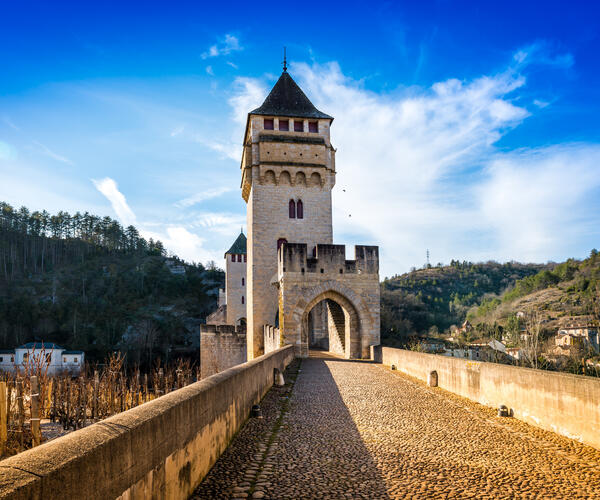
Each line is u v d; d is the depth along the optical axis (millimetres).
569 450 8430
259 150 44156
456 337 77688
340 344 36094
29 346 93000
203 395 6965
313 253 43844
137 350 108750
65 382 27391
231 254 87312
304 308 31797
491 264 186250
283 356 21906
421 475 7176
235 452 8242
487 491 6512
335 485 6699
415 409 12547
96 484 3684
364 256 33000
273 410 12250
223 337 49750
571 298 100750
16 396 21438
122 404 27219
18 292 133875
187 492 6035
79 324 123000
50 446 3564
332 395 14859
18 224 168250
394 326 78875
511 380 11602
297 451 8414
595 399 8430
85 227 187750
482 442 9109
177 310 143000
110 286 151375
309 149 44781
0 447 15367
